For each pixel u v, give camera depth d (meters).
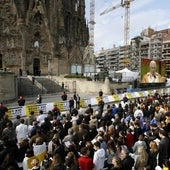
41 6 86.00
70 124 17.20
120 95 46.19
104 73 76.00
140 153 11.66
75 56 92.94
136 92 49.50
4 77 43.91
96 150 12.59
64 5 96.88
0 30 79.75
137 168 11.44
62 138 15.77
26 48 82.50
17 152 12.94
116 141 14.05
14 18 80.94
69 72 91.44
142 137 14.02
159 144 13.05
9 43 80.69
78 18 103.88
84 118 19.27
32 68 84.31
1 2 79.75
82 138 14.77
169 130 16.11
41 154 13.48
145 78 62.84
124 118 21.16
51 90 66.56
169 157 13.40
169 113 20.03
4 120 18.36
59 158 10.56
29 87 62.06
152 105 26.52
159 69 65.19
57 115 21.91
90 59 95.81
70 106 34.84
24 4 84.50
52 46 87.88
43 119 21.50
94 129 16.31
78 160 11.44
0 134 17.09
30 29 84.31
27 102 47.41
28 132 17.72
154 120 20.23
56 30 90.50
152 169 12.45
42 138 13.84
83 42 106.19
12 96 46.97
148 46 190.00
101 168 12.45
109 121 19.38
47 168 11.16
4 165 10.63
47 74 87.12
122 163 10.95
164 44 180.00
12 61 80.88
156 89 57.06
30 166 11.98
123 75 78.50
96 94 61.19
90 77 73.19
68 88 69.69
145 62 62.47
